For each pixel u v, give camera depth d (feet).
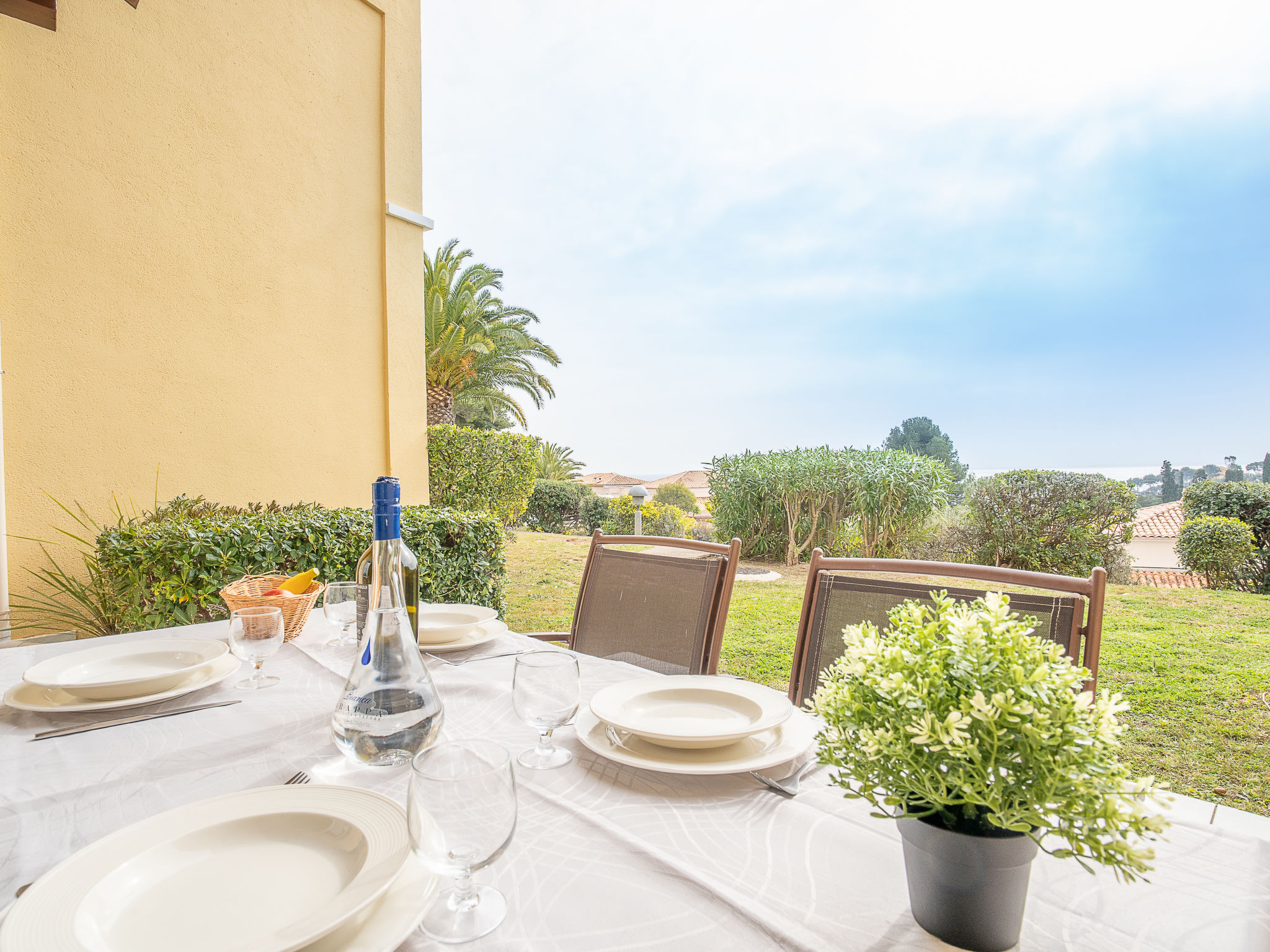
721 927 1.67
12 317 10.46
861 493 25.13
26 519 10.53
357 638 4.52
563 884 1.86
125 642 4.56
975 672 1.61
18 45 10.58
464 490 26.99
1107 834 1.39
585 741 2.78
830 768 2.68
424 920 1.69
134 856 1.80
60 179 10.98
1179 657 14.52
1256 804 8.25
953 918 1.58
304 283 14.40
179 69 12.42
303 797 2.10
